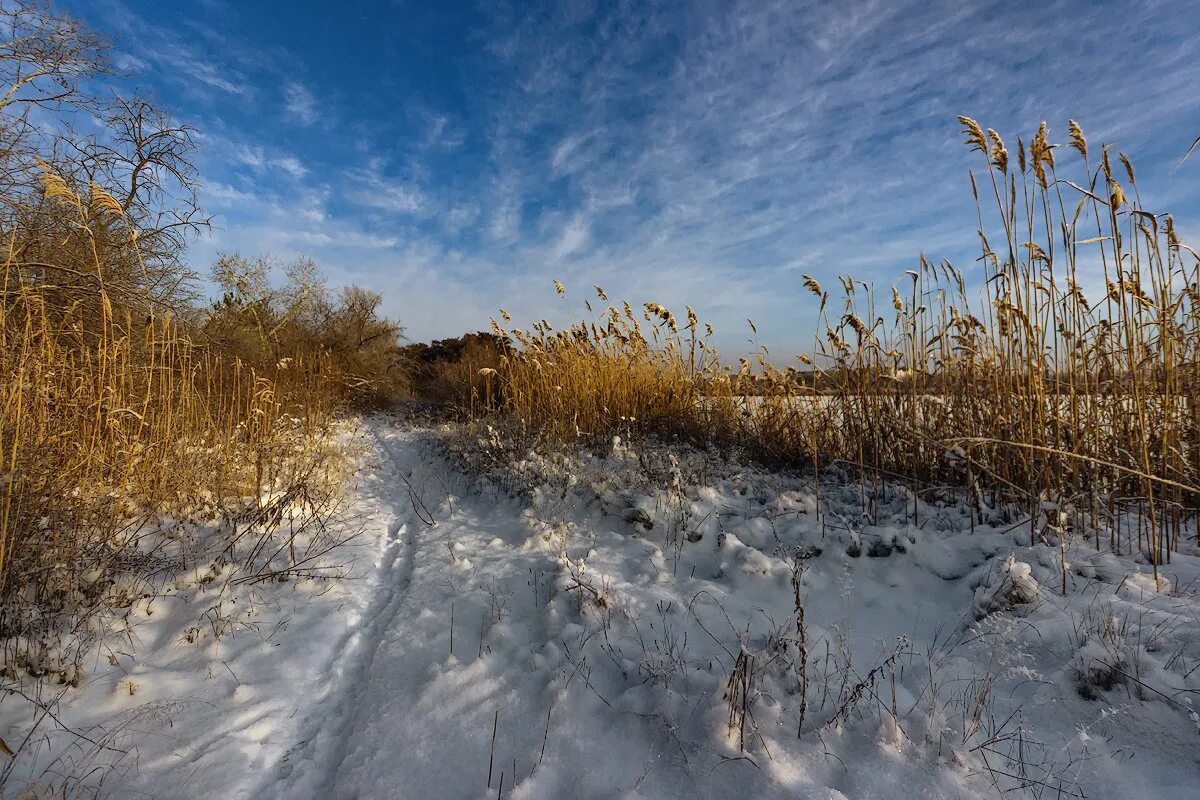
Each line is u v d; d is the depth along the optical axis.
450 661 3.41
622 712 2.90
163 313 8.58
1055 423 4.48
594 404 9.11
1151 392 4.43
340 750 2.86
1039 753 2.45
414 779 2.54
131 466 5.22
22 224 6.77
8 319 4.63
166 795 2.49
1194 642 2.83
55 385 4.61
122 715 3.03
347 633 4.09
